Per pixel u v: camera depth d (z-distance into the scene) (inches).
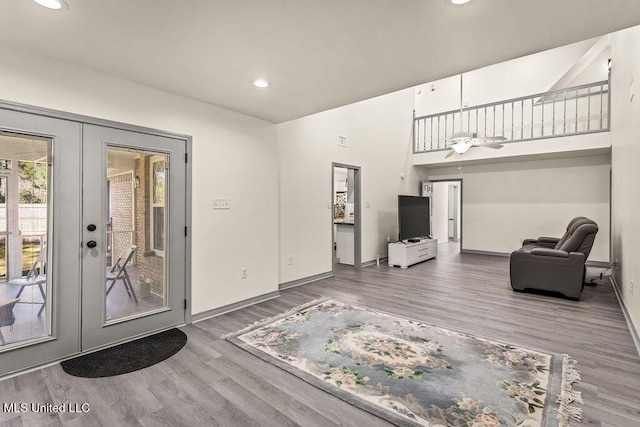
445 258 292.2
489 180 309.1
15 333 94.4
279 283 186.2
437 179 340.8
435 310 148.6
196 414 76.7
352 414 76.5
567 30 81.6
